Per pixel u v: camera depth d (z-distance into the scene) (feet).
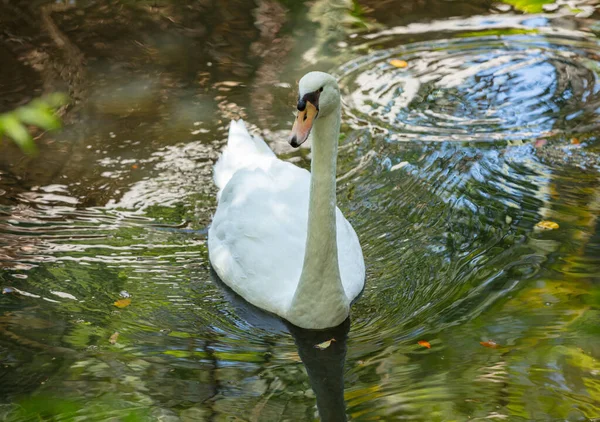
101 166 44.06
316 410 27.04
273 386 28.71
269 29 58.75
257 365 30.22
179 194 42.16
